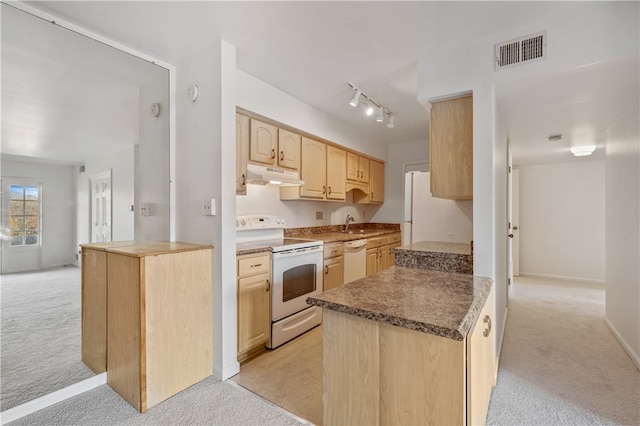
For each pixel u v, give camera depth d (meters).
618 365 2.25
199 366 2.06
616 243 2.71
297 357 2.43
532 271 5.28
